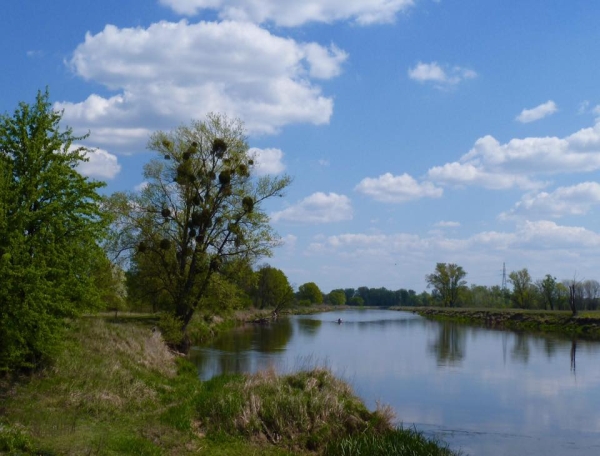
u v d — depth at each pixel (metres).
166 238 30.20
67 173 13.80
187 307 30.47
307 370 19.41
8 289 11.77
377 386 23.44
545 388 23.53
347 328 61.97
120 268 30.33
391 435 13.96
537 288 89.31
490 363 31.03
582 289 85.19
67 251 13.57
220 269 31.05
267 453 12.38
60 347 13.94
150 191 30.09
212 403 14.80
